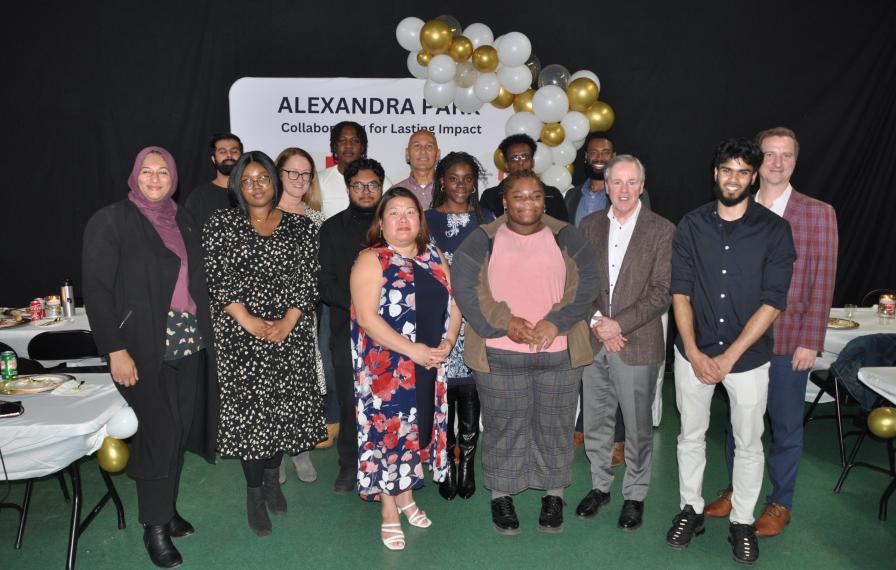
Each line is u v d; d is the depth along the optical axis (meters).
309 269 3.16
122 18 5.59
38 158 5.70
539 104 4.92
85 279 2.72
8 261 5.79
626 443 3.22
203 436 3.08
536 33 5.73
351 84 5.44
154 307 2.80
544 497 3.28
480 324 2.91
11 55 5.57
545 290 2.94
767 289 2.78
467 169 3.27
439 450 3.15
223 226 2.98
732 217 2.83
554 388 3.02
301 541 3.12
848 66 5.95
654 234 3.04
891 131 5.99
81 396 2.88
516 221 2.88
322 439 3.28
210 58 5.65
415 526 3.25
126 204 2.82
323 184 4.40
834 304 6.19
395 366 2.96
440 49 4.85
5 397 2.86
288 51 5.66
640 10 5.79
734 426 2.95
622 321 3.00
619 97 5.88
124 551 3.04
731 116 5.96
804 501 3.53
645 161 5.98
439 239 3.35
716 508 3.34
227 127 5.74
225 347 2.97
